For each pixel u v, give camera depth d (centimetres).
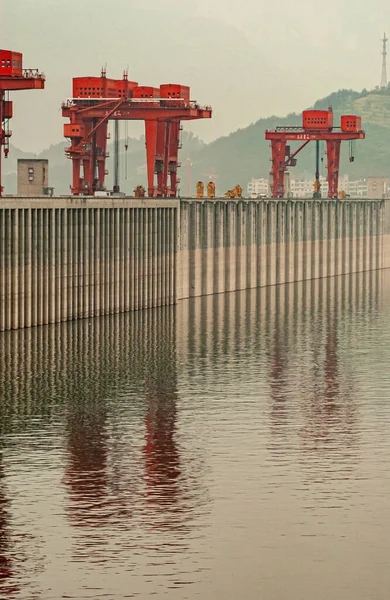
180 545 8250
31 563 7962
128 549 8181
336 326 19662
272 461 10256
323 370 14988
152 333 18175
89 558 8038
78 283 18875
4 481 9631
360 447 10744
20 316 17312
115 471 9925
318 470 9975
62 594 7538
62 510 8925
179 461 10244
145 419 11888
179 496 9250
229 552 8131
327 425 11631
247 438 11081
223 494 9306
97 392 13262
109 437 11106
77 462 10219
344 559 8031
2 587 7619
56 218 18050
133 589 7600
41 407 12444
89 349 16225
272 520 8719
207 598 7488
